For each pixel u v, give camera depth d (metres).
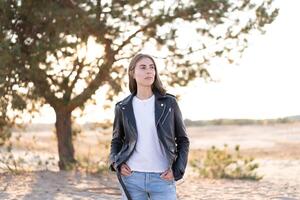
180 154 4.88
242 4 14.95
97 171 16.16
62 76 15.70
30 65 14.23
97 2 14.45
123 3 14.70
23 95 15.28
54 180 14.11
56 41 13.84
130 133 4.87
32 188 12.64
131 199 4.91
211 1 14.66
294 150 35.12
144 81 4.86
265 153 33.34
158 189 4.85
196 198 12.58
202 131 66.06
